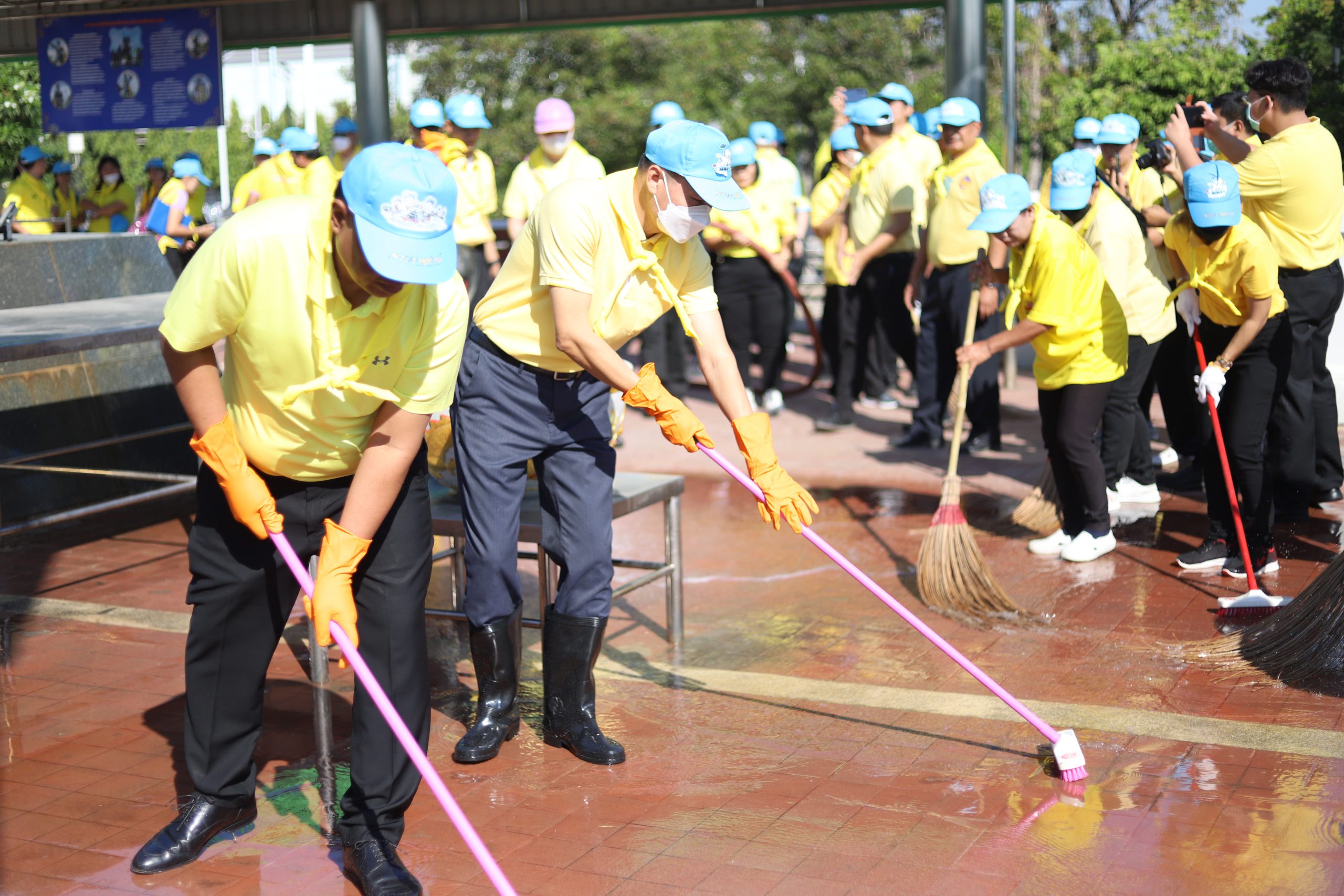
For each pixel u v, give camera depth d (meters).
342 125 10.03
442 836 3.10
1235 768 3.37
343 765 3.55
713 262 9.01
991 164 7.12
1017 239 5.02
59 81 11.66
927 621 4.67
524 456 3.53
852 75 18.38
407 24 10.56
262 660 3.01
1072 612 4.71
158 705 4.02
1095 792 3.25
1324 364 5.66
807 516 3.46
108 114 11.58
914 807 3.20
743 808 3.21
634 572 5.42
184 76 11.32
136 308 5.56
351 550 2.74
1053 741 3.32
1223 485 5.07
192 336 2.63
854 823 3.12
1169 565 5.25
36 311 5.42
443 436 4.27
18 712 3.97
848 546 5.73
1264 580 4.97
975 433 7.57
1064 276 4.99
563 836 3.09
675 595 4.46
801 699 3.95
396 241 2.37
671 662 4.32
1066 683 4.01
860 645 4.43
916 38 18.33
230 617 2.94
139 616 4.91
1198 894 2.74
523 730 3.78
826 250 8.48
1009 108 8.52
